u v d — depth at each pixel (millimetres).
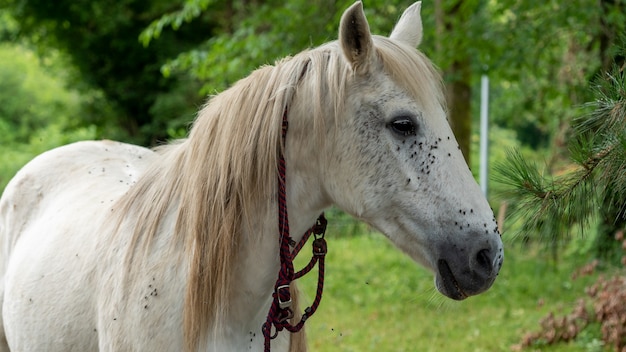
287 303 2078
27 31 14781
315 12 6504
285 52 6305
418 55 2027
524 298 6191
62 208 2754
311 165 2027
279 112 1997
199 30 14258
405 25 2234
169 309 2059
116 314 2146
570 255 7086
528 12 6215
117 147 3223
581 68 6789
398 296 6410
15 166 15172
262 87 2057
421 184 1923
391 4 6430
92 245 2383
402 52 1992
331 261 7824
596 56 6523
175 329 2053
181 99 13180
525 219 2463
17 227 2957
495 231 1942
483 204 1950
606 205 2689
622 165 2188
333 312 5891
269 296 2150
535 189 2381
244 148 2016
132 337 2102
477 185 1975
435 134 1938
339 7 6254
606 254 6277
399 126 1921
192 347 2010
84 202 2689
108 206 2535
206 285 2021
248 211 2023
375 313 5844
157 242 2133
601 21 5977
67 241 2533
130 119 14719
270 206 2031
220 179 2018
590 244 6469
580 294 6023
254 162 2021
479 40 5984
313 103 1973
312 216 2119
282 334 2262
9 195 3043
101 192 2725
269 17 6695
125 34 14023
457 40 6055
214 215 2029
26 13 14047
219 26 14055
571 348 4746
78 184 2873
